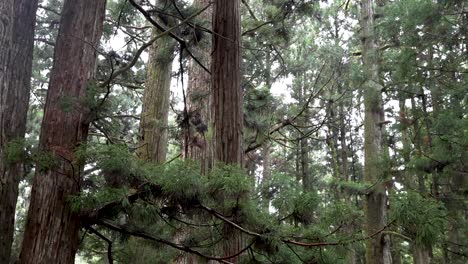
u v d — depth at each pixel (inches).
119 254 220.2
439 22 231.3
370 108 348.5
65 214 131.5
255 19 283.4
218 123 163.8
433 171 287.3
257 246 129.7
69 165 133.7
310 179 660.1
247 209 124.5
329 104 290.8
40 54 364.2
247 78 300.5
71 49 149.9
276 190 130.3
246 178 123.2
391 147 390.6
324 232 121.6
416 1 225.8
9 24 172.4
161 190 128.4
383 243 311.0
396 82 303.4
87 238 216.8
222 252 140.1
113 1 233.0
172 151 530.0
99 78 273.7
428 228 94.0
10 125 165.9
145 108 305.1
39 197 131.7
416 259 464.4
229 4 176.2
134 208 122.8
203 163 258.4
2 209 157.8
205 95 275.6
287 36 271.4
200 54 277.0
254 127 276.4
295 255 127.3
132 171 125.3
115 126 191.0
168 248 188.4
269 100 289.6
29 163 135.9
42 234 129.0
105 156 118.8
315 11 262.5
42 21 313.4
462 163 273.4
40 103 374.3
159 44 270.5
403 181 297.1
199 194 125.1
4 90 165.8
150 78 311.4
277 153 733.3
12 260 194.1
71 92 144.5
